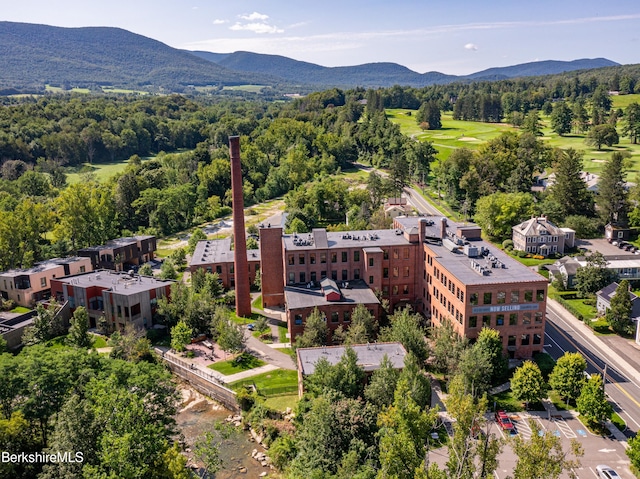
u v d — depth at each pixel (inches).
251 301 5226.4
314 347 3622.0
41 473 2294.5
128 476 2078.0
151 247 6963.6
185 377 3981.3
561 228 6358.3
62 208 6830.7
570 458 2778.1
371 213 7824.8
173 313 4571.9
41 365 2765.7
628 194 7155.5
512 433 2994.6
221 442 3221.0
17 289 5226.4
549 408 3262.8
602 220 6998.0
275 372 3880.4
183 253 6781.5
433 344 4037.9
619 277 5132.9
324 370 3063.5
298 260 4717.0
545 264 5733.3
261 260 4955.7
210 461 2628.0
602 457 2802.7
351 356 3149.6
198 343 4463.6
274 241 4916.3
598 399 3014.3
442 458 2780.5
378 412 2760.8
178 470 2140.7
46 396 2677.2
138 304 4608.8
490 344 3489.2
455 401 2070.6
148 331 4576.8
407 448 2078.0
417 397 2876.5
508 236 6973.4
